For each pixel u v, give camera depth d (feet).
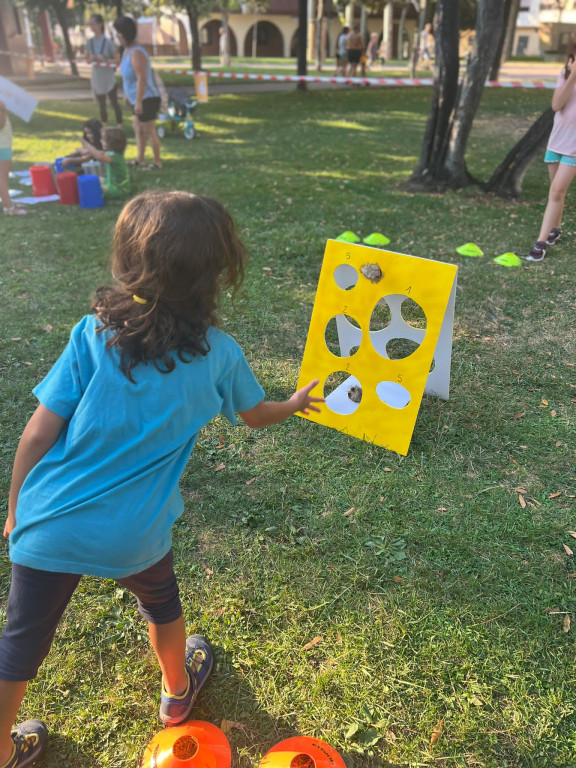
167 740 5.84
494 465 10.19
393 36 174.91
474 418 11.28
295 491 9.64
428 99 59.62
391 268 10.25
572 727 6.41
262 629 7.47
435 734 6.35
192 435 5.11
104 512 4.79
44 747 6.23
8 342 13.87
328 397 11.58
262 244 19.60
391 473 10.03
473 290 16.17
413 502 9.42
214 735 6.00
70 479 4.84
